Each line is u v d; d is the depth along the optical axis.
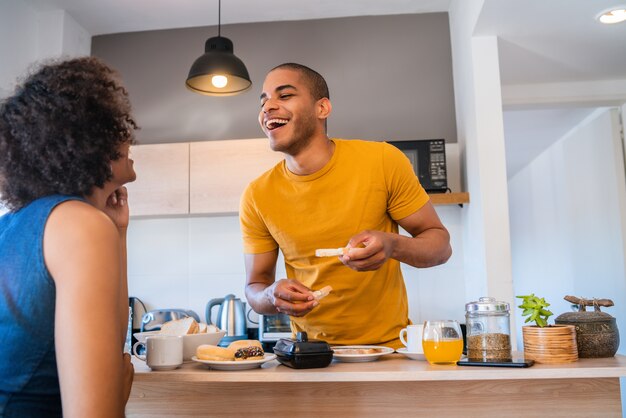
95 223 0.80
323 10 3.38
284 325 2.99
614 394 1.29
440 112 3.32
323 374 1.14
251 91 3.45
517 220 6.71
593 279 4.11
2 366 0.76
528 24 2.62
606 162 3.76
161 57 3.55
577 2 2.41
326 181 1.64
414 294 3.18
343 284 1.62
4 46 3.01
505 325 1.25
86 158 0.88
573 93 3.41
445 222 3.21
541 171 5.55
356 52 3.42
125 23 3.50
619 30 2.68
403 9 3.39
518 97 3.44
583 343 1.30
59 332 0.74
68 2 3.24
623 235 3.56
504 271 2.60
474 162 2.80
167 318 3.07
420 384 1.31
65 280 0.76
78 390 0.71
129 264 3.39
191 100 3.48
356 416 1.31
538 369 1.12
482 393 1.30
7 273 0.78
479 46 2.75
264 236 1.77
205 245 3.37
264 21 3.50
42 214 0.81
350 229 1.64
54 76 0.88
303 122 1.58
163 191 3.12
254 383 1.36
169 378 1.18
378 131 3.33
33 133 0.85
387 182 1.66
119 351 0.76
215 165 3.11
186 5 3.29
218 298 3.21
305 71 1.64
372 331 1.64
